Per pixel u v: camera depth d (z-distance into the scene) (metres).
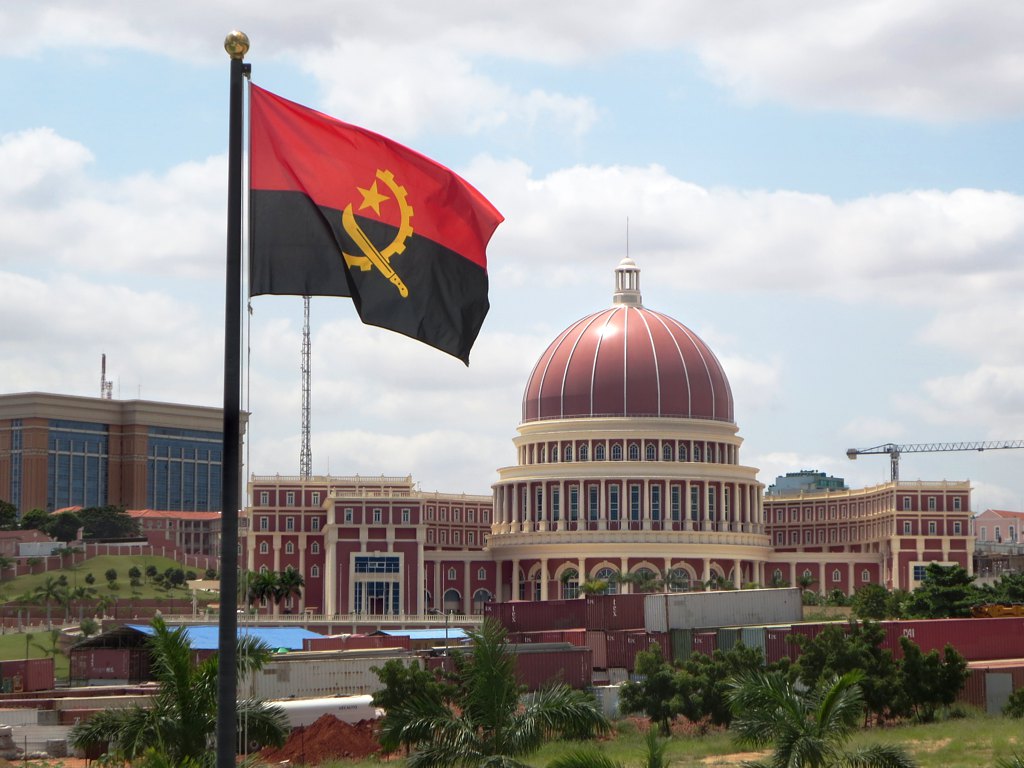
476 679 49.12
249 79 36.50
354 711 98.19
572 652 118.12
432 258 37.75
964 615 182.25
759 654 110.19
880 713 104.62
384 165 37.47
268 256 36.25
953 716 107.00
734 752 84.81
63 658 172.88
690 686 105.00
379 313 36.75
